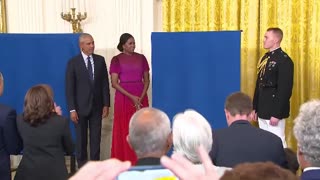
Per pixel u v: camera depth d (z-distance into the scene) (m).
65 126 2.76
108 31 5.03
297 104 4.62
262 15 4.62
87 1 5.04
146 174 0.95
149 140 1.73
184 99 4.20
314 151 1.28
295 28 4.57
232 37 4.02
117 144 4.49
